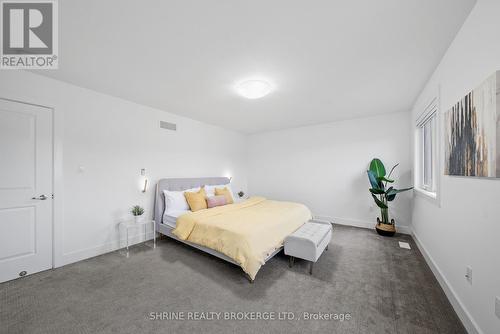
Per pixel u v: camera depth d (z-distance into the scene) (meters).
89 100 2.65
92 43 1.72
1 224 2.04
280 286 1.98
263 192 5.43
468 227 1.49
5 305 1.70
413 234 3.36
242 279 2.12
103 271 2.28
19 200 2.14
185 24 1.49
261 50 1.80
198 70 2.16
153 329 1.45
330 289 1.93
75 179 2.53
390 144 3.73
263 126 4.79
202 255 2.72
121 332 1.43
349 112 3.68
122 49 1.80
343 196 4.23
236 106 3.35
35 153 2.24
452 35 1.61
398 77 2.32
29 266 2.19
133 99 3.03
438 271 2.04
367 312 1.62
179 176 3.86
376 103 3.21
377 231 3.56
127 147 3.06
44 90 2.29
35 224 2.23
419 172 3.19
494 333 1.18
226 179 4.87
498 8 1.15
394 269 2.31
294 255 2.32
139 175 3.21
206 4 1.30
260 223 2.48
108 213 2.84
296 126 4.79
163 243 3.18
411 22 1.46
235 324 1.50
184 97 2.95
